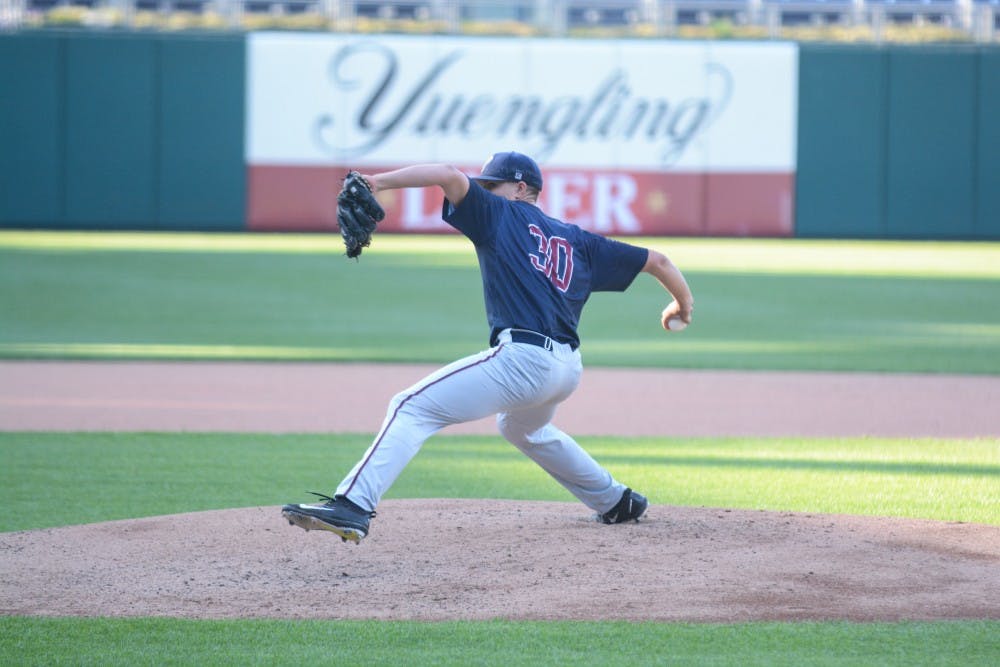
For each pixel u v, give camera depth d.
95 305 63.03
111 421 33.62
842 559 18.58
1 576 17.78
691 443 31.31
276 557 18.84
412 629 15.38
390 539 19.86
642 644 14.78
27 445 29.80
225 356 46.94
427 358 46.50
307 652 14.49
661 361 47.44
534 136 108.88
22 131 104.62
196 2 115.12
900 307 66.06
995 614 16.00
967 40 111.69
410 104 108.19
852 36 113.62
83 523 21.86
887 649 14.63
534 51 108.06
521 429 19.44
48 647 14.66
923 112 107.62
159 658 14.27
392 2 116.56
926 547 19.33
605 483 20.34
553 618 15.84
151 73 105.19
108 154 105.56
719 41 108.12
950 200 108.44
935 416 35.75
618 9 118.94
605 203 109.50
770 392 40.28
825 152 108.50
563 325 18.03
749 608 16.22
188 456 28.66
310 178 108.00
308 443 30.66
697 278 80.50
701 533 20.09
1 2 107.19
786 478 26.48
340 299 67.00
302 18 112.69
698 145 108.88
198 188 106.94
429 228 110.38
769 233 109.38
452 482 25.86
